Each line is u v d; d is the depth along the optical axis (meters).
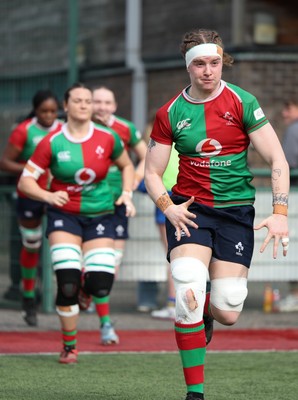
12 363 20.59
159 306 31.22
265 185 33.59
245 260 15.87
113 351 22.39
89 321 27.59
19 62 43.34
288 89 40.94
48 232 20.75
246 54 40.56
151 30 43.59
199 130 15.67
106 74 45.25
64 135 20.83
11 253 29.89
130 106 44.28
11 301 30.16
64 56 42.44
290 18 41.53
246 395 17.52
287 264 30.11
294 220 30.14
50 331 25.64
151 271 29.55
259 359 21.44
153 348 22.92
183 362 15.59
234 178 15.88
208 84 15.46
